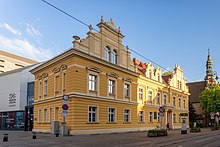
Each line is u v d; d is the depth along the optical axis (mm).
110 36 32781
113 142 18766
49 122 30594
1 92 48875
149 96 41438
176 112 50969
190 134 30156
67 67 27922
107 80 31188
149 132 24688
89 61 28734
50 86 31375
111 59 32500
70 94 26516
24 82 46344
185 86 57062
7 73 50219
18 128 43219
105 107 30328
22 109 45000
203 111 72812
